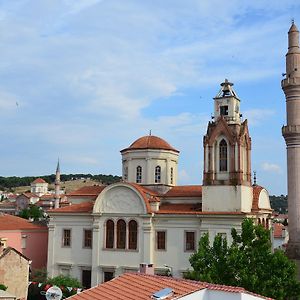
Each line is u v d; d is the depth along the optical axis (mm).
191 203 64562
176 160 73875
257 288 38125
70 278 61094
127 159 72938
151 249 61250
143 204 61969
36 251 74812
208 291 23062
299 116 67375
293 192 66438
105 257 63406
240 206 58656
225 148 60906
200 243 43406
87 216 66188
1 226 70438
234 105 63000
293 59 69250
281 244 101125
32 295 55438
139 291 24984
